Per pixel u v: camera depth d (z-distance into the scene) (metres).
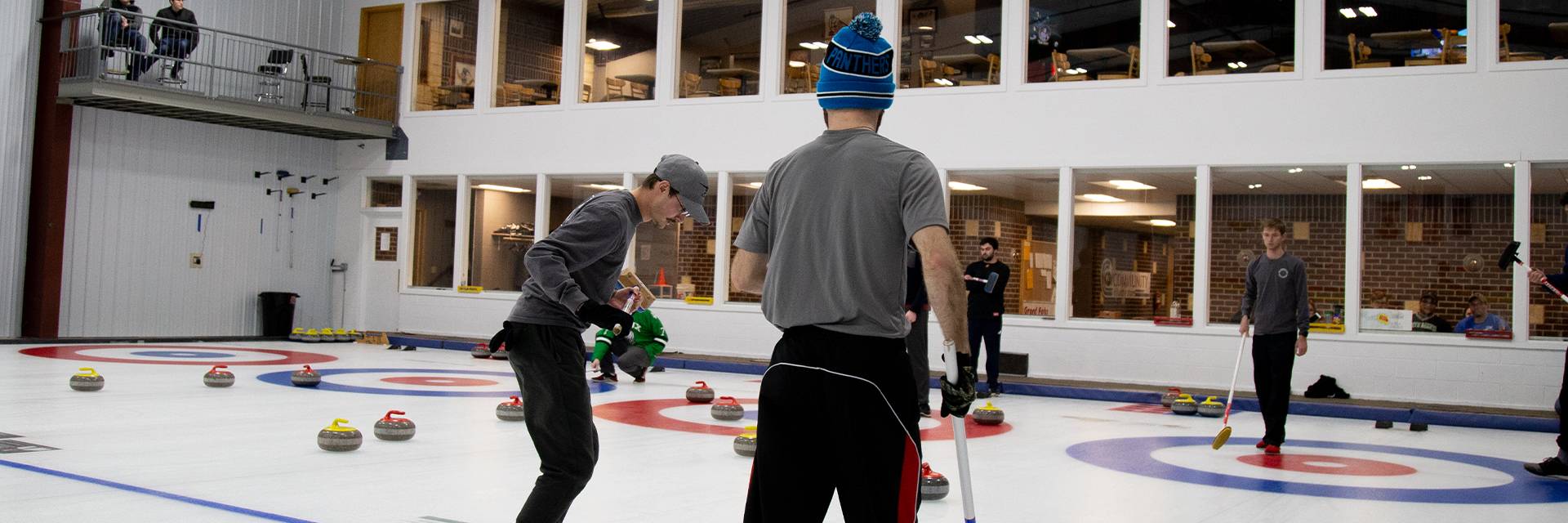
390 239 19.28
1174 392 11.83
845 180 2.70
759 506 2.80
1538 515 5.71
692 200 3.89
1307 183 13.11
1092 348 13.98
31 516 4.61
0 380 10.26
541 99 18.03
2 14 15.88
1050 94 14.39
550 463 3.76
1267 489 6.31
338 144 19.73
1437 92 12.49
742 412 8.97
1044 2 14.52
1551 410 11.61
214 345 16.72
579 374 3.80
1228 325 13.34
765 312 2.84
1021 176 14.63
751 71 16.34
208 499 5.09
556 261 3.57
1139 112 13.88
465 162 18.47
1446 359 12.30
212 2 17.75
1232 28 13.52
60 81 15.97
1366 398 12.59
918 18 15.29
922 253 2.59
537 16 18.08
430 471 6.11
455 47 18.81
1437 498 6.17
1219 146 13.45
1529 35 12.16
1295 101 13.12
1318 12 13.05
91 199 16.69
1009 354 14.24
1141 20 13.94
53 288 16.17
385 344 17.89
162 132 17.50
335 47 19.53
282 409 8.78
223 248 18.28
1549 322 11.96
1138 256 13.91
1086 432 9.15
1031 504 5.65
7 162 15.96
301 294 19.34
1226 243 13.49
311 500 5.17
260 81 18.50
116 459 6.13
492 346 3.81
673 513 5.14
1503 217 12.23
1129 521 5.29
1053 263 14.34
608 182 17.42
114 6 16.19
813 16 15.88
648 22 17.09
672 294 16.70
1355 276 12.77
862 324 2.66
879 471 2.64
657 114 16.89
